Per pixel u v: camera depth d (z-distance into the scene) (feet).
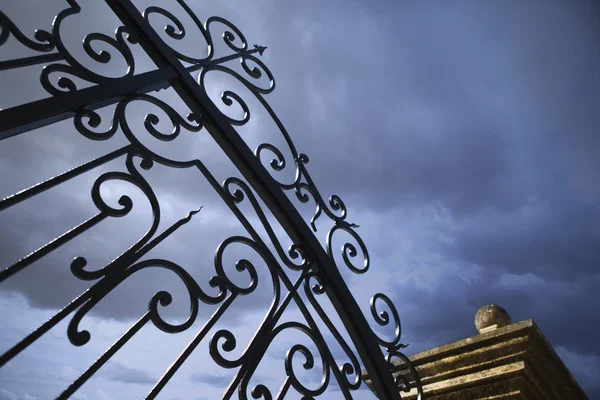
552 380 7.11
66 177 4.36
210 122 5.91
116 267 4.34
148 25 5.98
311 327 5.46
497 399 6.60
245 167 5.93
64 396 3.63
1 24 4.61
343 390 5.30
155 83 5.58
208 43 6.73
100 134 4.87
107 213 4.50
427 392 7.14
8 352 3.50
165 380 4.23
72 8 5.31
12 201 3.97
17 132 4.28
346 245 6.40
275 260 5.57
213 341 4.66
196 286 4.77
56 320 3.81
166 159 5.24
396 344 6.03
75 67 4.99
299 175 6.48
